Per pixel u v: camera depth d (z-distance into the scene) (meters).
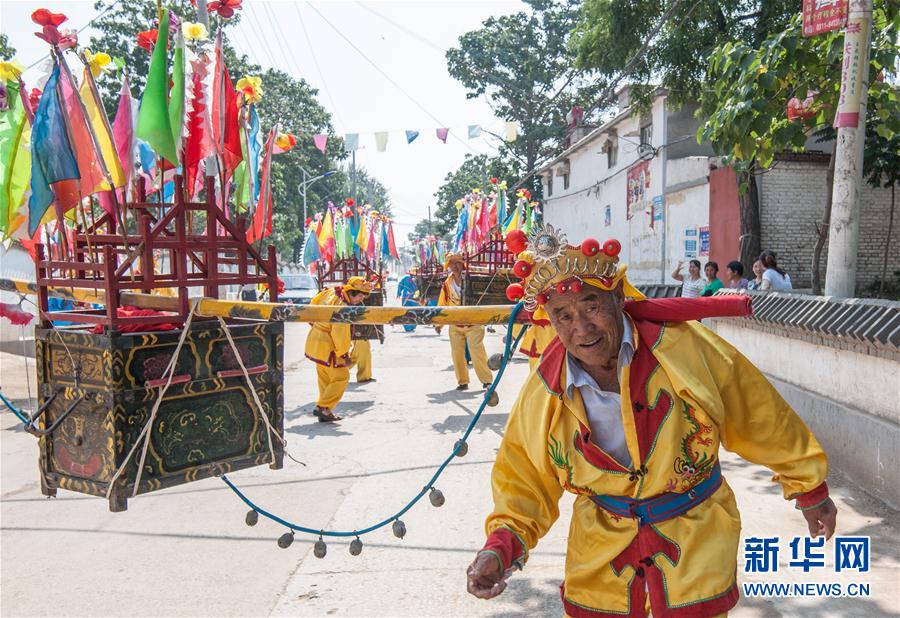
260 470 6.02
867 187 13.30
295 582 3.82
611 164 22.14
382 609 3.49
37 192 2.73
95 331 3.05
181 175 3.03
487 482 5.51
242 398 3.09
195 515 4.93
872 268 13.38
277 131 3.62
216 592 3.71
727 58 6.74
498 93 35.34
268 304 2.76
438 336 19.62
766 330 6.96
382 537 4.45
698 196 15.60
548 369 2.21
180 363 2.87
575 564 2.28
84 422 2.83
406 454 6.43
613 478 2.12
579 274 2.01
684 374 2.04
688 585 2.04
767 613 3.29
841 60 6.52
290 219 40.53
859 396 5.20
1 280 3.18
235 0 3.15
